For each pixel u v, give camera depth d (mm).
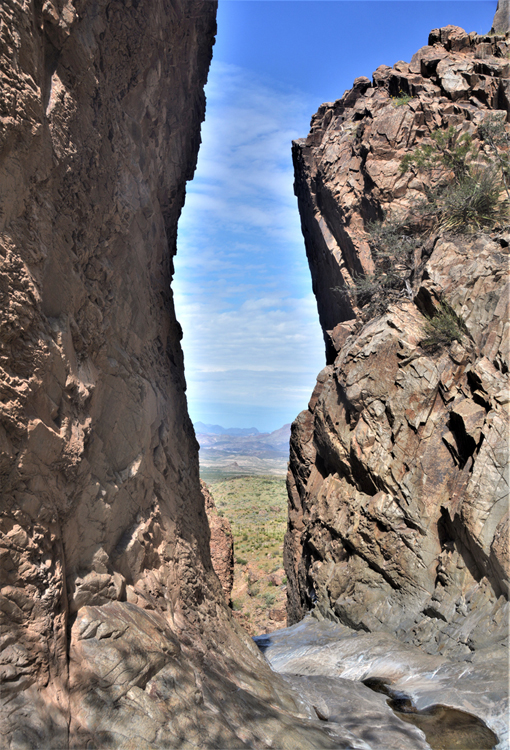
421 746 6270
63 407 4547
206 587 9445
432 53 21922
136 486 6602
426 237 17469
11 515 3713
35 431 3910
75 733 3779
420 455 13406
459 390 13320
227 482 108062
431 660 9836
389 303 16703
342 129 23516
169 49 9391
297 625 15836
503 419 11234
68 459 4492
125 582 5773
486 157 17172
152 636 5223
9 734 3195
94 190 5645
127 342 7215
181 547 8320
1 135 3395
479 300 13461
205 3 11047
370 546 13922
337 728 6586
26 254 3891
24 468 3814
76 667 4227
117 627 4805
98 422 5684
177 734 4395
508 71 19562
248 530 44562
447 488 12781
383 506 13672
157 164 9461
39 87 4059
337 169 22031
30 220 4023
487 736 6562
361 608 13578
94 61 5391
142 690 4562
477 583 10750
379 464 14172
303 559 18672
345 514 15414
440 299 14375
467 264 14305
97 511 5297
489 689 7723
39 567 3971
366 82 25453
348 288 20844
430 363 13977
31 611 3770
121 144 6684
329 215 23141
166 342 10930
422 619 11695
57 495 4363
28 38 3770
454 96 19547
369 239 18969
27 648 3656
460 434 12766
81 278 5371
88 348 5398
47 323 4297
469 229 15820
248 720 5648
